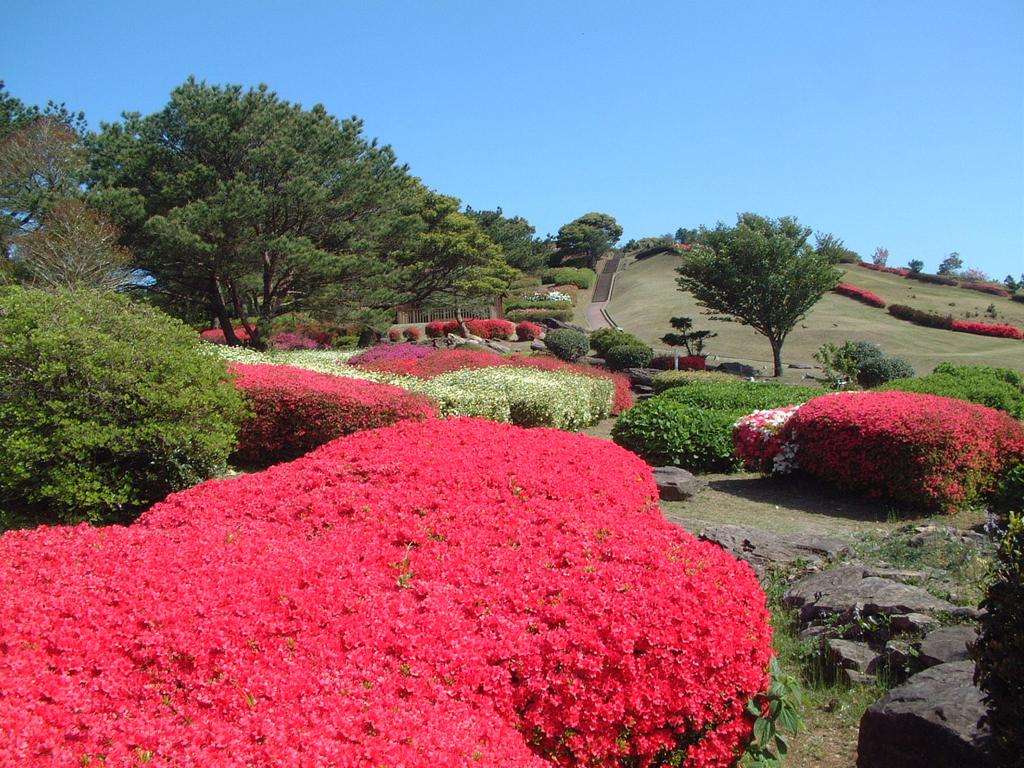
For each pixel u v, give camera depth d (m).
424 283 32.69
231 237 22.66
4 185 28.00
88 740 2.38
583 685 2.98
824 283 28.33
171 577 3.58
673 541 4.33
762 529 7.97
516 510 4.83
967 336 38.47
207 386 7.72
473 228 41.25
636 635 3.14
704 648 3.16
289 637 3.10
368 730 2.46
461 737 2.52
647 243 95.94
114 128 24.47
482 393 13.17
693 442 11.03
